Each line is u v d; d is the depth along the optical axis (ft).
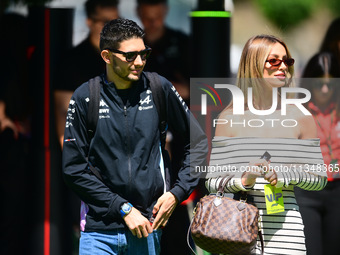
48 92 61.36
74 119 45.75
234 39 66.59
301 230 46.09
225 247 44.57
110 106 45.52
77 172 45.50
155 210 45.73
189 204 60.90
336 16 71.36
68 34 61.05
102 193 45.24
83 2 60.95
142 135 45.57
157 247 47.55
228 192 46.65
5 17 61.46
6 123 61.98
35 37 61.26
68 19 61.00
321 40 67.21
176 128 47.75
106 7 60.70
